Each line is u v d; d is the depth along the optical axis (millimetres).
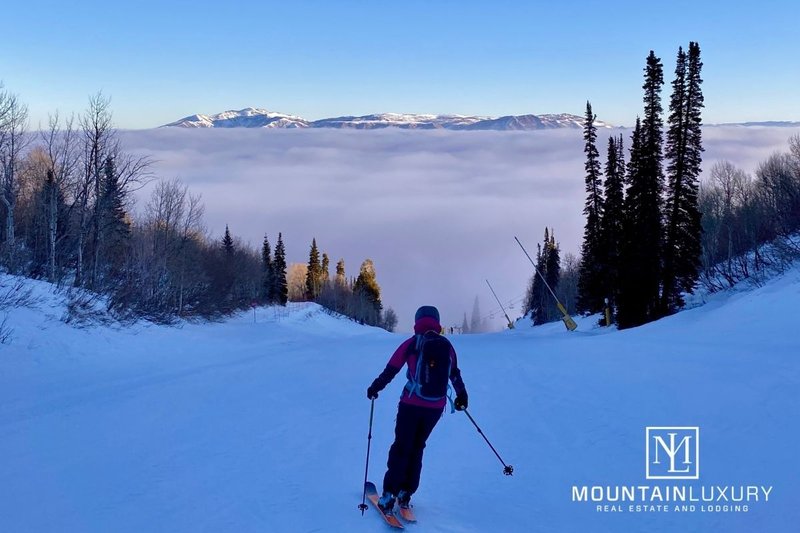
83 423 9742
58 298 29156
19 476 6723
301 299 148625
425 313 6113
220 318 54438
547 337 34594
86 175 39125
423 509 5914
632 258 42719
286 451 7930
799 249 36281
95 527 5230
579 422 9375
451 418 9961
